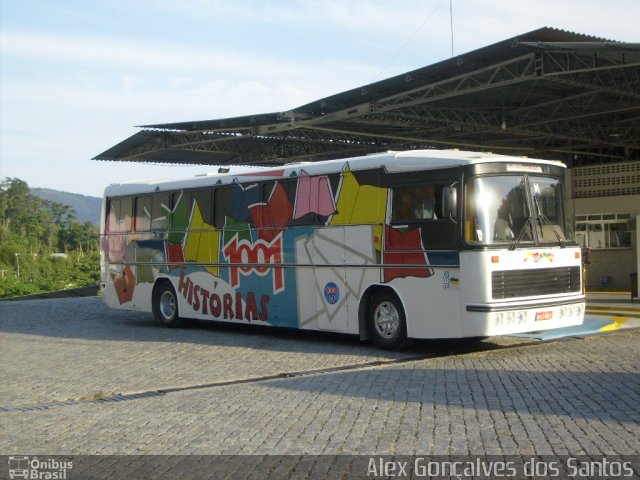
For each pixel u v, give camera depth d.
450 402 8.45
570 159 28.36
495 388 9.13
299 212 14.45
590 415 7.57
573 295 12.93
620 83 18.06
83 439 7.57
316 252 14.08
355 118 20.84
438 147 27.42
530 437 6.87
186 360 12.77
